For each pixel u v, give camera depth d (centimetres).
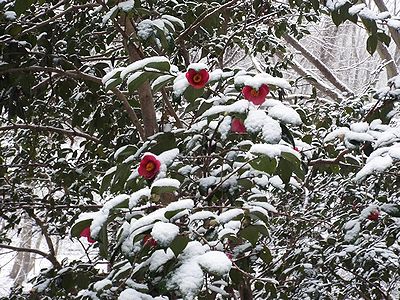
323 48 809
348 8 187
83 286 206
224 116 146
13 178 307
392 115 188
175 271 107
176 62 264
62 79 242
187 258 112
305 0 293
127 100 230
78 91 266
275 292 222
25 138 310
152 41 176
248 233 150
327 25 846
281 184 169
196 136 169
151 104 200
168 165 142
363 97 290
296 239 280
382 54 506
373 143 174
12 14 198
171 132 162
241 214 136
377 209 217
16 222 317
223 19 314
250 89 134
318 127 281
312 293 254
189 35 261
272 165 131
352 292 275
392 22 180
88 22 247
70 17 241
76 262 225
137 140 258
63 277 209
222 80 156
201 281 104
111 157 265
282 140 146
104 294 156
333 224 259
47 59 213
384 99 188
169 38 183
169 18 180
